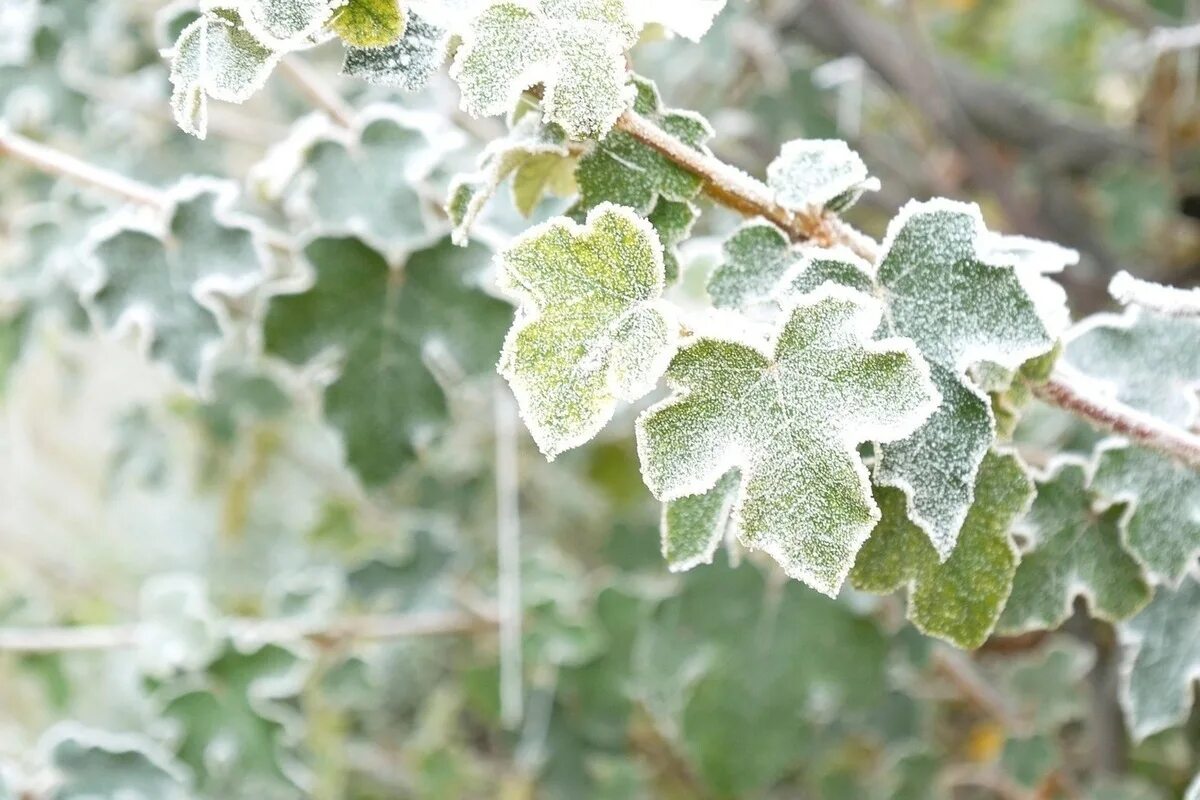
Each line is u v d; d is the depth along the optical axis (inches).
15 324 31.8
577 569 44.4
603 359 16.6
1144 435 18.1
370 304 23.1
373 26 17.1
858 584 18.0
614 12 17.1
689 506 18.1
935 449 17.6
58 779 25.7
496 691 33.9
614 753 33.7
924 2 48.3
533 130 18.3
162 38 24.4
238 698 27.8
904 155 44.8
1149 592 19.9
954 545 17.5
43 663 34.5
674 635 28.4
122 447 40.4
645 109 18.2
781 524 16.6
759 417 16.7
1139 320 20.3
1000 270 17.5
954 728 40.1
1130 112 43.8
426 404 23.4
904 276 17.6
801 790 37.3
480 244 23.0
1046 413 30.4
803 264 17.6
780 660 27.8
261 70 16.8
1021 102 39.4
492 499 44.1
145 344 23.3
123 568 55.1
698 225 34.2
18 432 47.1
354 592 33.0
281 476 49.0
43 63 30.5
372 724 43.4
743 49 38.8
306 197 23.0
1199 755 33.0
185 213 23.0
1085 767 34.7
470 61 16.9
